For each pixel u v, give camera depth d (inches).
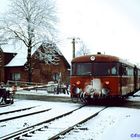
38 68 2069.4
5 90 962.1
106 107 852.0
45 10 1785.2
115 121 584.4
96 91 869.2
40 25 1772.9
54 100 1104.2
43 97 1237.1
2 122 574.9
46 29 1774.1
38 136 433.7
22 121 589.3
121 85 902.4
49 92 1504.7
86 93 875.4
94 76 872.9
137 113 713.0
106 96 863.1
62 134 441.1
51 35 1781.5
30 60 1768.0
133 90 1193.4
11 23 1755.7
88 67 880.9
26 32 1769.2
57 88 1471.5
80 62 890.1
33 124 538.6
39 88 1749.5
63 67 2223.2
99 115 676.7
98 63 876.0
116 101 986.7
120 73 890.7
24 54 2126.0
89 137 429.4
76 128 496.4
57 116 630.5
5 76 2107.5
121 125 536.7
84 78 880.3
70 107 861.2
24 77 2031.3
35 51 1843.0
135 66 1268.5
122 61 925.8
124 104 952.3
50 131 473.4
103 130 485.4
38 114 701.9
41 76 2085.4
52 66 2155.5
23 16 1785.2
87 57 885.2
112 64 871.1
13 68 2075.5
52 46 1820.9
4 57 2126.0
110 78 866.8
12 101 971.3
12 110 770.8
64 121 581.9
